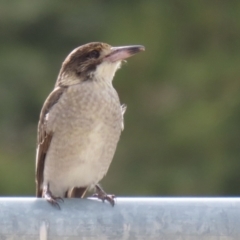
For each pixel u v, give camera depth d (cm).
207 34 1703
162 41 1678
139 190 1627
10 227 692
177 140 1642
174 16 1694
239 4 1712
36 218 695
